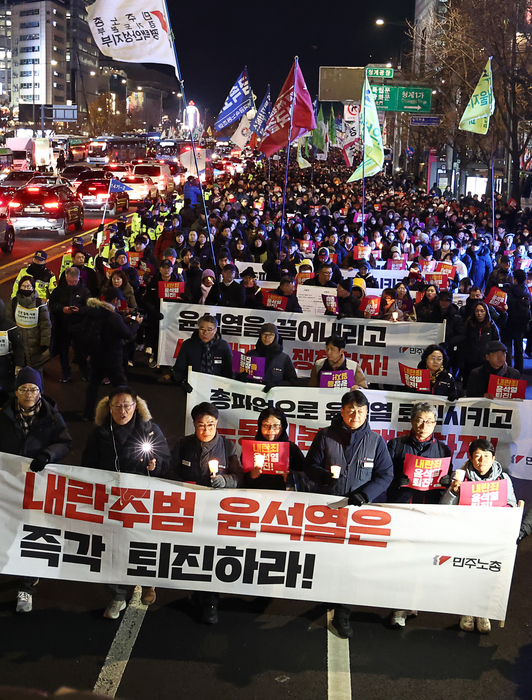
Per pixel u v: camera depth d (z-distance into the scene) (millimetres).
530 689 4934
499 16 30266
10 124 123188
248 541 5336
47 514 5383
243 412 7484
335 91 52188
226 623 5578
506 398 7328
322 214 25219
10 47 181500
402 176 69250
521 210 32250
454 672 5086
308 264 14078
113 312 9273
